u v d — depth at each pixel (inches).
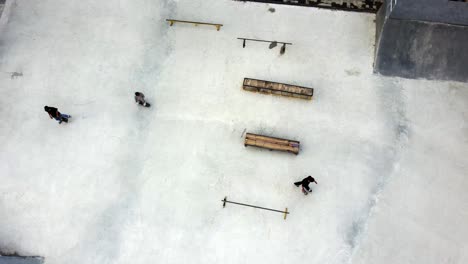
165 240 449.7
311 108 502.6
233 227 453.1
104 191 470.3
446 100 502.9
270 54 532.1
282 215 456.8
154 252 445.1
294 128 493.7
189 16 557.0
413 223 449.4
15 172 478.3
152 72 526.6
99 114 506.3
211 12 558.9
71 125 500.7
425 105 501.0
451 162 474.0
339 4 561.0
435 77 512.4
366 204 459.5
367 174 471.8
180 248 446.0
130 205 463.8
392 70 516.7
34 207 462.9
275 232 450.3
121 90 518.0
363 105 502.9
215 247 445.4
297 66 524.4
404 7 473.1
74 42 543.2
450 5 461.4
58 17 557.0
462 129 488.7
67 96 514.9
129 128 498.9
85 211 462.0
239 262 439.2
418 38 505.0
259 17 554.3
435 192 461.1
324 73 519.8
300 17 553.3
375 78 515.5
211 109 505.0
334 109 501.4
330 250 441.7
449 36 498.9
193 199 465.1
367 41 534.9
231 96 510.9
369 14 552.1
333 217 454.9
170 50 538.0
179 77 522.9
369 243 443.2
